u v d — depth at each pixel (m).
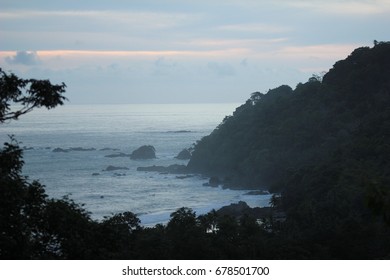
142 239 60.56
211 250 65.69
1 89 34.59
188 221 77.06
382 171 130.88
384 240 77.94
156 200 179.25
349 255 77.50
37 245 34.81
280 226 101.31
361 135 173.62
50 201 36.09
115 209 165.00
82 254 34.94
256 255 71.25
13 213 33.25
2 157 35.19
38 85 35.09
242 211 144.12
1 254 31.92
